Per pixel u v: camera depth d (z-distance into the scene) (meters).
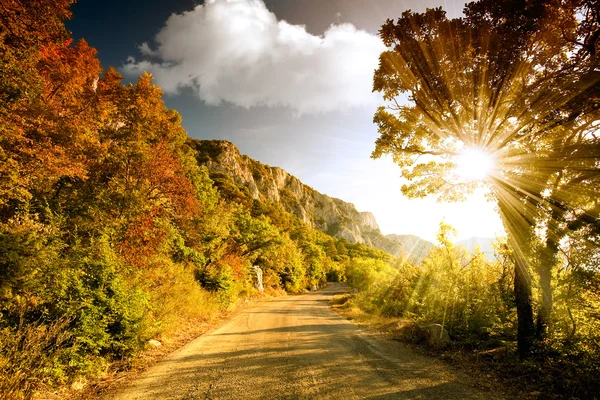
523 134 7.28
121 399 4.98
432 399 4.96
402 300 16.50
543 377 5.57
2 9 8.10
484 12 6.54
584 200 6.18
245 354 8.08
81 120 14.32
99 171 14.52
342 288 66.50
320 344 9.45
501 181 7.44
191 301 13.75
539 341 6.47
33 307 5.48
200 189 26.28
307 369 6.71
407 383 5.77
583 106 6.08
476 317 8.95
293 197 182.38
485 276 9.95
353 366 6.96
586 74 5.59
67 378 5.34
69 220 10.37
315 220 191.38
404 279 17.39
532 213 6.92
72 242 8.09
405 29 7.31
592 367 5.13
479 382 5.78
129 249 13.02
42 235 6.53
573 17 5.95
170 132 22.11
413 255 17.61
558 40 6.21
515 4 5.88
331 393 5.27
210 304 15.80
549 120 6.74
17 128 9.11
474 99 7.11
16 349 4.69
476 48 6.61
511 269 9.24
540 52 6.57
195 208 19.50
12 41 8.69
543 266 6.73
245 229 31.97
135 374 6.29
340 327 13.23
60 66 15.23
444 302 10.39
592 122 6.40
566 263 6.64
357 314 18.19
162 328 9.30
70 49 17.02
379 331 12.09
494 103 6.97
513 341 7.69
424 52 7.14
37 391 4.73
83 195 12.86
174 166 18.02
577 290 5.89
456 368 6.74
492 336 8.48
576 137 6.73
